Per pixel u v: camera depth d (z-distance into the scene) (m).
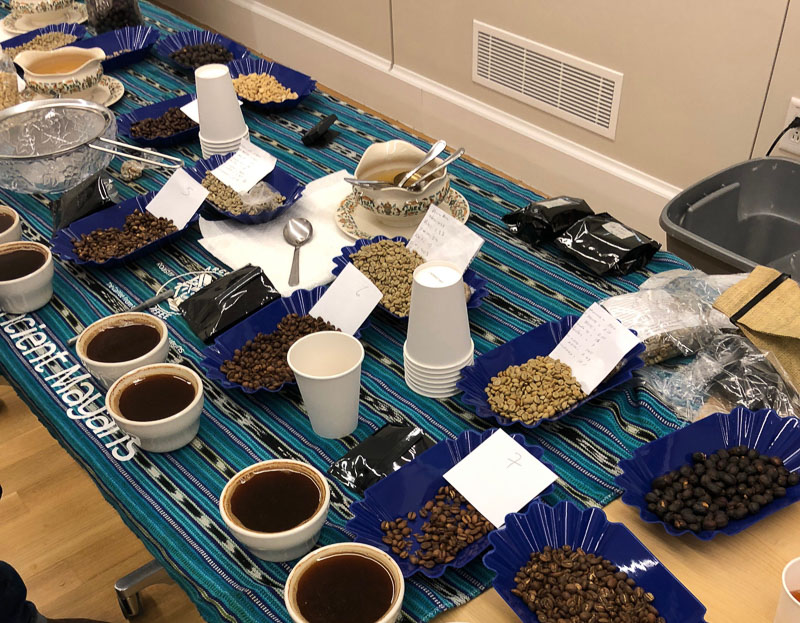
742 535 1.10
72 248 1.73
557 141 3.02
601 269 1.60
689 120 2.53
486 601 1.05
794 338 1.32
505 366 1.36
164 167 1.94
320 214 1.82
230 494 1.11
